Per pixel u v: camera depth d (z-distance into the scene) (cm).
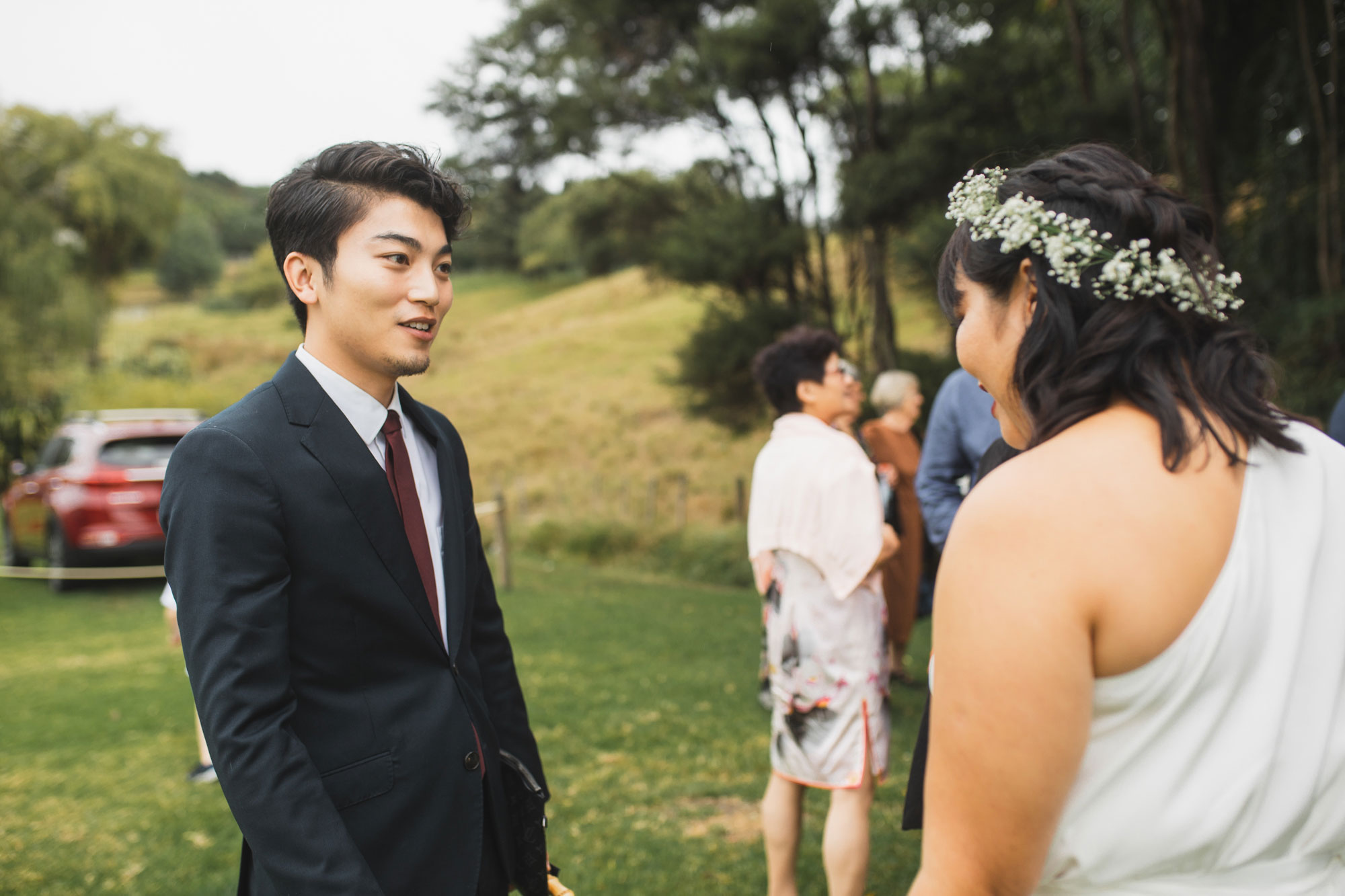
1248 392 87
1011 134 903
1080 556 79
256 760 122
